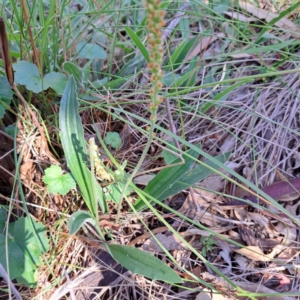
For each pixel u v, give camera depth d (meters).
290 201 0.40
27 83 0.36
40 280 0.34
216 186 0.41
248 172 0.42
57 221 0.36
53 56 0.43
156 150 0.43
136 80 0.48
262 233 0.38
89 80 0.45
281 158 0.43
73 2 0.60
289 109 0.46
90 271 0.34
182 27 0.53
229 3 0.56
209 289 0.34
